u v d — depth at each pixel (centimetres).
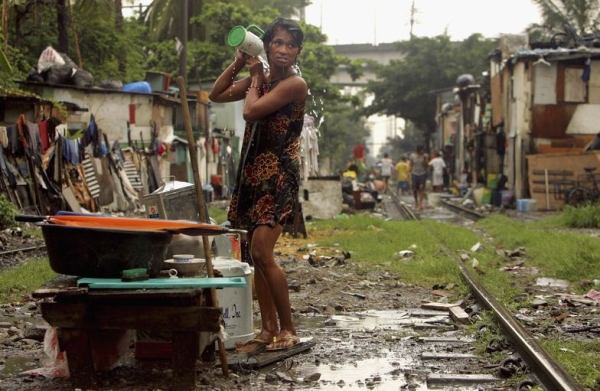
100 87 2988
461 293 1144
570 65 3541
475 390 646
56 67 2780
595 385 633
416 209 3719
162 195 902
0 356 765
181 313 615
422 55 7806
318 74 5003
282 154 734
